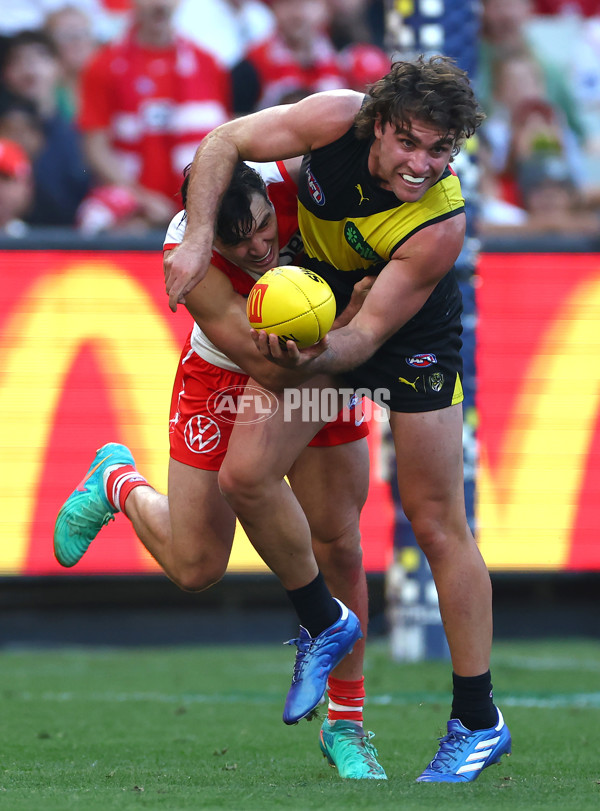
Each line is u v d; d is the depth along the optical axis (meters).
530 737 13.54
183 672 20.45
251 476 9.77
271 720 14.99
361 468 11.07
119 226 28.08
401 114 8.80
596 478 23.97
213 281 10.07
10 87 28.41
